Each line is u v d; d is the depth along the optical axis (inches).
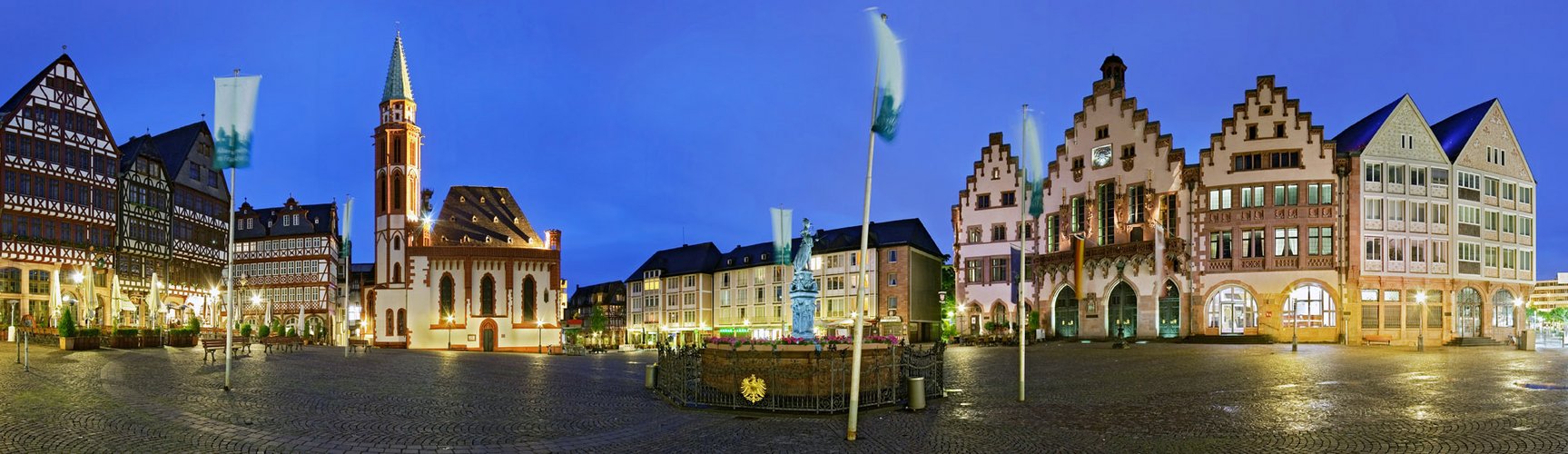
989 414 757.3
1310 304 2539.4
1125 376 1177.4
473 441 617.0
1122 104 2827.3
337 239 4040.4
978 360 1596.9
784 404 782.5
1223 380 1077.8
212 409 741.3
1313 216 2546.8
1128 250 2721.5
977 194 3181.6
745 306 4227.4
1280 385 997.8
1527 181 2834.6
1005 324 2947.8
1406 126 2623.0
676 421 720.3
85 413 688.4
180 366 1256.8
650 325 4783.5
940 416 745.6
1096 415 747.4
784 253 2154.3
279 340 2041.1
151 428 627.5
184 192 3161.9
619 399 900.0
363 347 2669.8
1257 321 2564.0
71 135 2640.3
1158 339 2635.3
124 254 2807.6
